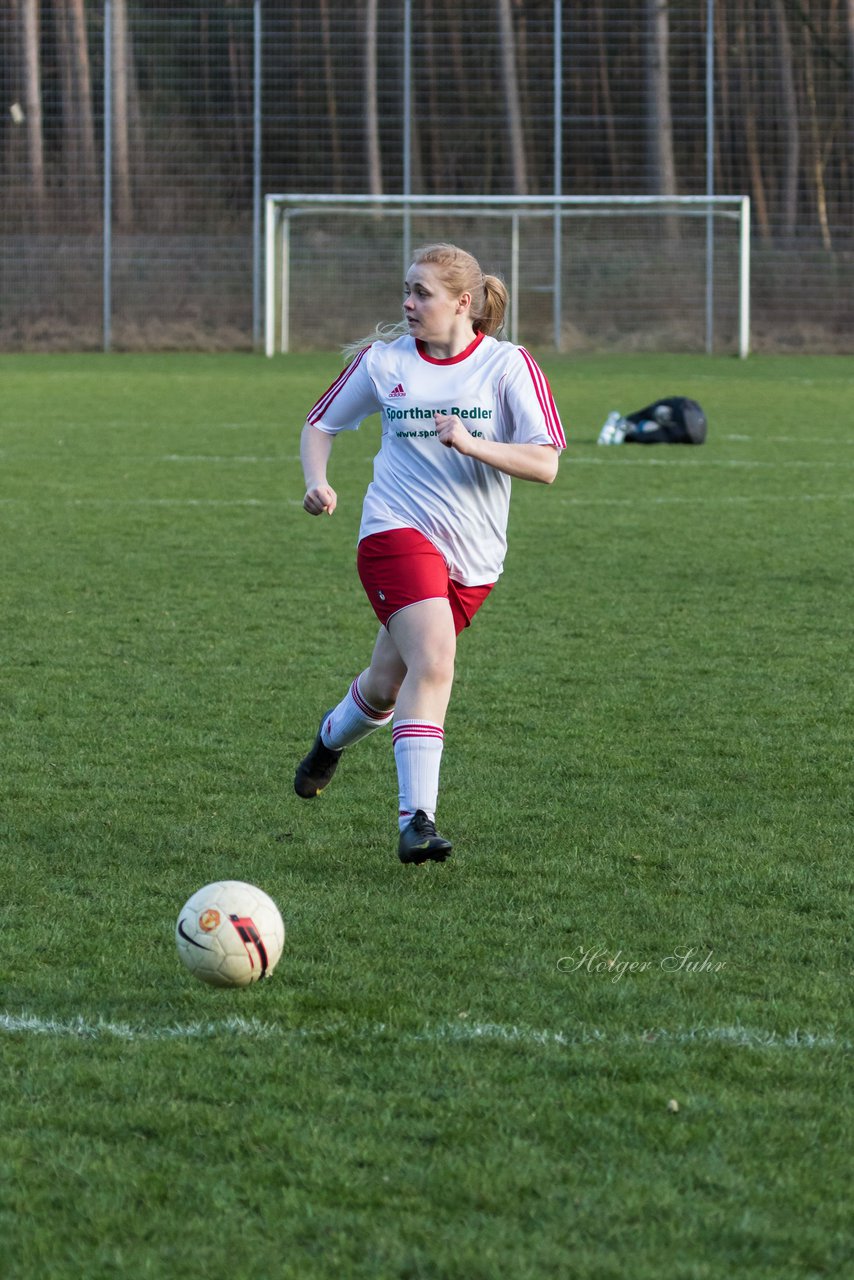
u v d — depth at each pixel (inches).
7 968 565.3
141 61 5002.5
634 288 5044.3
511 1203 407.8
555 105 5093.5
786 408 3262.8
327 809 766.5
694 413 2613.2
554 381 3850.9
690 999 539.2
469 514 681.0
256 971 525.7
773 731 917.2
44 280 5054.1
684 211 4958.2
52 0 4950.8
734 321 5024.6
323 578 1430.9
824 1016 526.3
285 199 4756.4
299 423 2856.8
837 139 5167.3
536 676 1058.7
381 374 682.8
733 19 5132.9
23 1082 476.1
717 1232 395.9
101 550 1566.2
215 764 844.0
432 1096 466.9
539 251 5044.3
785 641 1178.0
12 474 2127.2
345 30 5049.2
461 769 834.2
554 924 611.8
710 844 712.4
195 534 1673.2
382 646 701.3
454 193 5162.4
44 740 887.1
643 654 1130.0
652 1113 456.8
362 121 5093.5
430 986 549.0
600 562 1534.2
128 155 5019.7
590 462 2385.6
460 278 668.7
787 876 668.7
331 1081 476.7
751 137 5157.5
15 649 1128.8
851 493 2046.0
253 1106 460.1
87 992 543.8
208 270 5059.1
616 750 874.8
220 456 2363.4
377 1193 412.2
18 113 4963.1
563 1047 500.7
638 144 5132.9
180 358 4704.7
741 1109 459.5
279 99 5064.0
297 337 5093.5
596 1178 420.5
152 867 679.7
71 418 2906.0
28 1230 397.4
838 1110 459.8
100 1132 446.9
